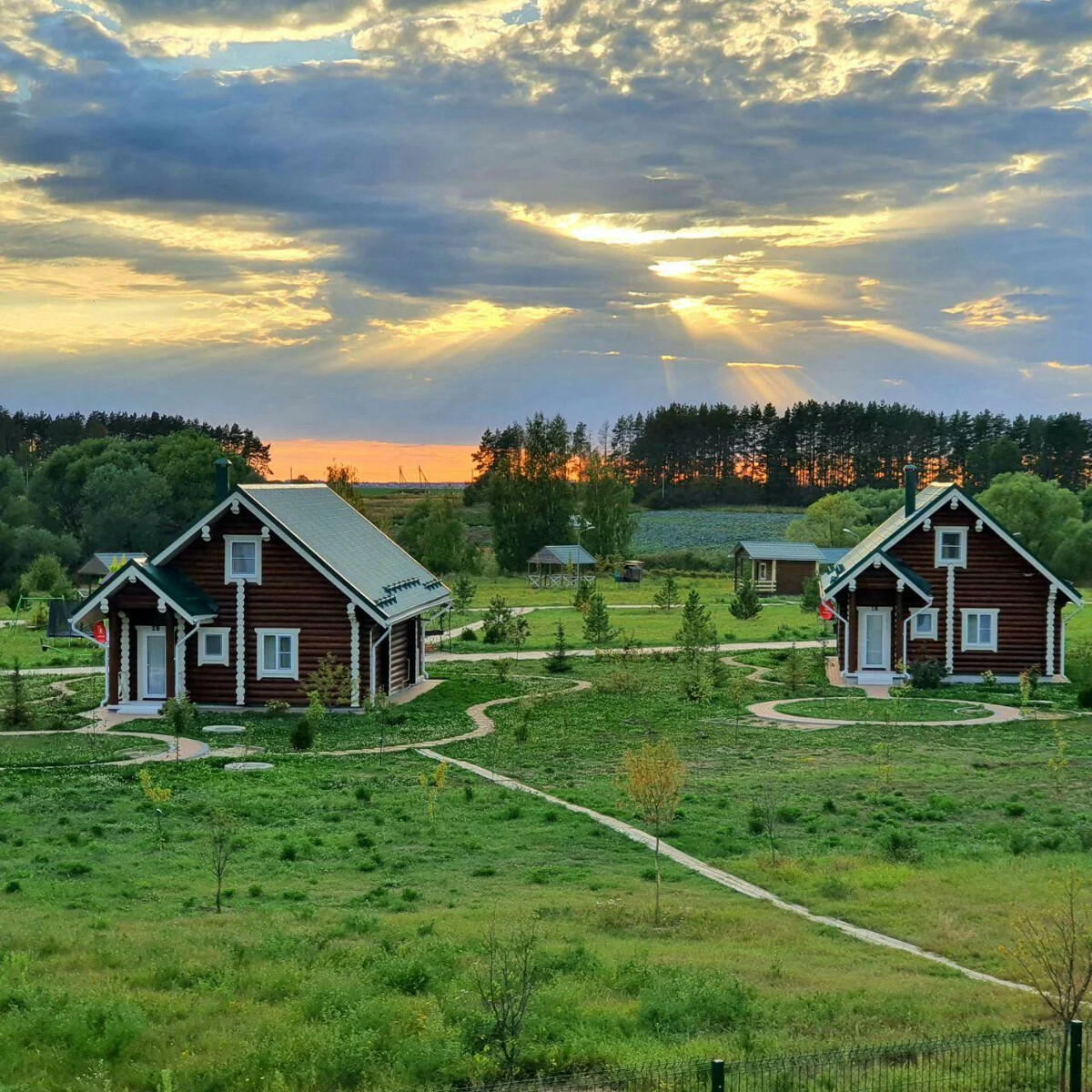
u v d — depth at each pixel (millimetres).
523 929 22625
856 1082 16141
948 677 60188
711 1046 17312
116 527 138625
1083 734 46875
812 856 29906
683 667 65250
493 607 82875
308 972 20594
